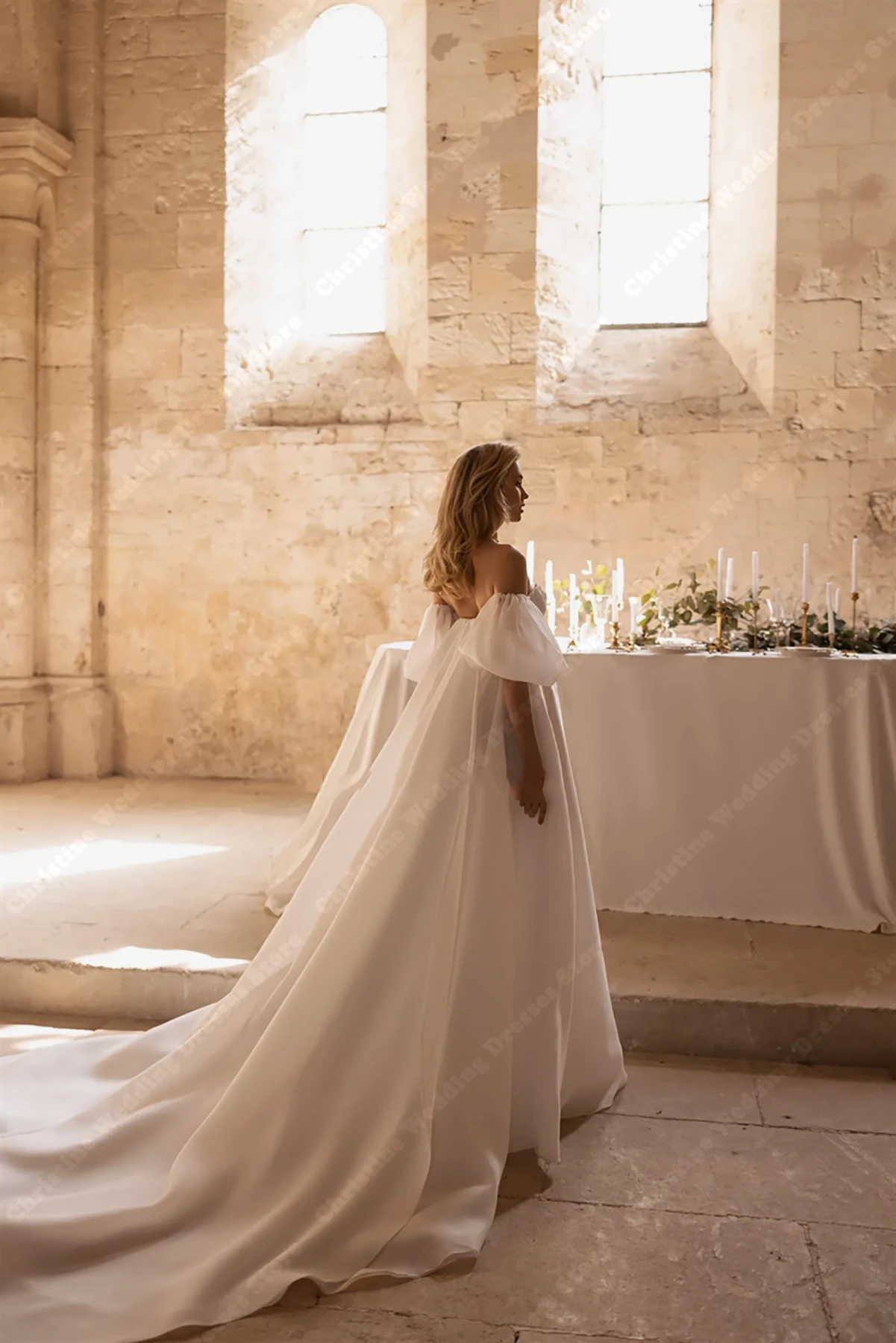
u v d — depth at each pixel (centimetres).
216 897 425
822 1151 255
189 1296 189
